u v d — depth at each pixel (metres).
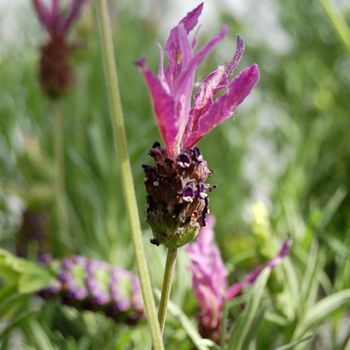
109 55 0.18
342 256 0.32
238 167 0.54
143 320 0.27
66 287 0.27
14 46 0.65
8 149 0.55
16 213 0.51
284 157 0.51
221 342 0.24
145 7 0.84
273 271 0.28
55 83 0.46
